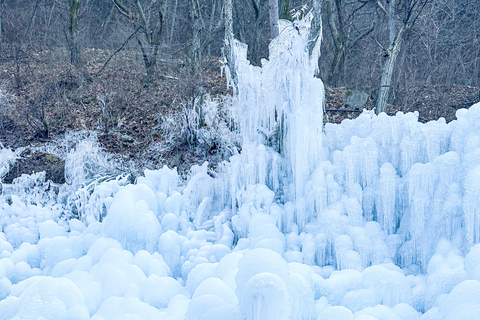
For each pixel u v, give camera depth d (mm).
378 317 4406
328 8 14742
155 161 9969
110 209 6273
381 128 6211
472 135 5605
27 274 6008
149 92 12891
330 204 6109
